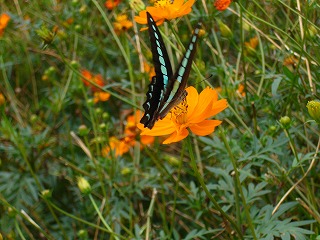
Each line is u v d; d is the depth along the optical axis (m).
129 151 0.87
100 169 0.77
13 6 1.07
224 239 0.66
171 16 0.58
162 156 0.83
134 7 0.66
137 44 0.81
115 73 0.93
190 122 0.51
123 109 0.93
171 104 0.51
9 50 1.04
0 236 0.71
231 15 0.81
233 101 0.68
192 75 0.77
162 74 0.51
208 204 0.68
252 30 0.77
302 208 0.60
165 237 0.66
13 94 0.92
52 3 0.98
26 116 0.92
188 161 0.79
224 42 0.82
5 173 0.86
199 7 0.75
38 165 0.86
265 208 0.59
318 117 0.53
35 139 0.86
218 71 0.70
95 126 0.84
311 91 0.63
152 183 0.77
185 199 0.73
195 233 0.67
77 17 0.97
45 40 0.67
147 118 0.51
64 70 1.03
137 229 0.66
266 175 0.60
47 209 0.85
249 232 0.60
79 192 0.81
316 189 0.67
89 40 0.97
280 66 0.72
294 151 0.58
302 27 0.66
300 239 0.55
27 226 0.83
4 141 0.87
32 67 1.03
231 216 0.64
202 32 0.69
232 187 0.62
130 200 0.77
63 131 0.93
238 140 0.68
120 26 0.80
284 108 0.65
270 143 0.61
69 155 0.87
